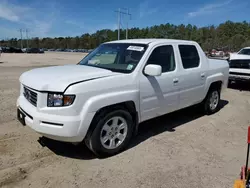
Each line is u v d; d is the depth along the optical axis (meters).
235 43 79.00
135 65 3.96
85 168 3.36
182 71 4.75
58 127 3.18
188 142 4.30
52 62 24.98
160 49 4.38
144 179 3.13
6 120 5.07
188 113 6.09
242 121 5.58
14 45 128.12
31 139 4.20
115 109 3.61
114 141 3.70
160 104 4.35
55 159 3.58
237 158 3.76
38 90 3.25
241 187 2.69
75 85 3.20
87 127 3.30
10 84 9.26
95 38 118.62
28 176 3.13
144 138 4.43
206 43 85.38
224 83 6.27
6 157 3.57
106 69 4.02
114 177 3.16
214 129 5.00
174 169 3.39
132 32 96.25
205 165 3.52
